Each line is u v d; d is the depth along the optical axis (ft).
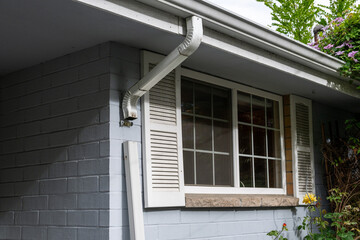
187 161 13.30
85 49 11.75
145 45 11.66
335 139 18.86
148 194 11.27
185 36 10.24
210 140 14.19
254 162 15.79
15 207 12.80
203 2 9.89
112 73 11.17
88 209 11.03
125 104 11.16
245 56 11.71
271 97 16.84
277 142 16.97
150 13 9.42
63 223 11.51
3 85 13.87
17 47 11.53
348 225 16.94
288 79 15.08
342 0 21.75
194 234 12.60
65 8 9.26
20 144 12.99
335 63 14.65
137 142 11.46
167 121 12.23
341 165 17.74
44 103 12.55
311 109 18.16
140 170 11.42
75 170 11.46
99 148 11.03
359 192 17.19
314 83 15.05
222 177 14.44
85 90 11.57
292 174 16.88
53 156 12.03
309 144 17.83
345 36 17.62
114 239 10.59
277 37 12.12
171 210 12.03
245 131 15.62
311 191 17.53
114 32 10.66
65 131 11.85
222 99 14.93
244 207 14.48
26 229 12.40
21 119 13.10
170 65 10.31
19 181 12.82
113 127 10.98
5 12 9.42
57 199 11.75
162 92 12.22
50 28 10.34
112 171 10.80
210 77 14.32
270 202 15.12
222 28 10.73
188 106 13.64
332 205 17.81
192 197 12.60
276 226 15.71
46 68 12.67
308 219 16.88
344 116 20.51
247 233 14.43
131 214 10.74
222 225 13.55
